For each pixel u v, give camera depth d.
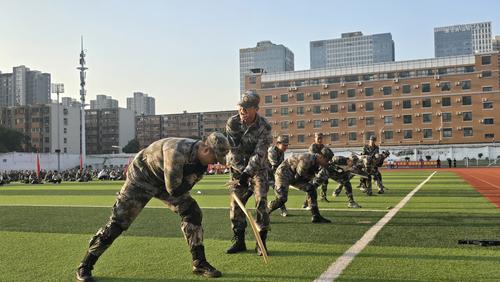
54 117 111.19
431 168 59.25
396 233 7.34
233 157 6.33
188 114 139.75
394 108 82.25
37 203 14.52
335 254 5.88
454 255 5.67
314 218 8.88
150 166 4.98
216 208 11.98
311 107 86.81
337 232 7.59
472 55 79.12
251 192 6.46
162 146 4.90
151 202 13.44
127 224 5.07
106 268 5.43
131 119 140.12
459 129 78.81
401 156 73.94
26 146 104.56
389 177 30.95
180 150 4.77
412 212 10.10
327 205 12.26
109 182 34.78
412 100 81.44
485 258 5.49
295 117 87.62
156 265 5.55
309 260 5.59
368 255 5.77
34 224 9.23
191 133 139.12
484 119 77.75
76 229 8.55
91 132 135.12
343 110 85.00
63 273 5.27
